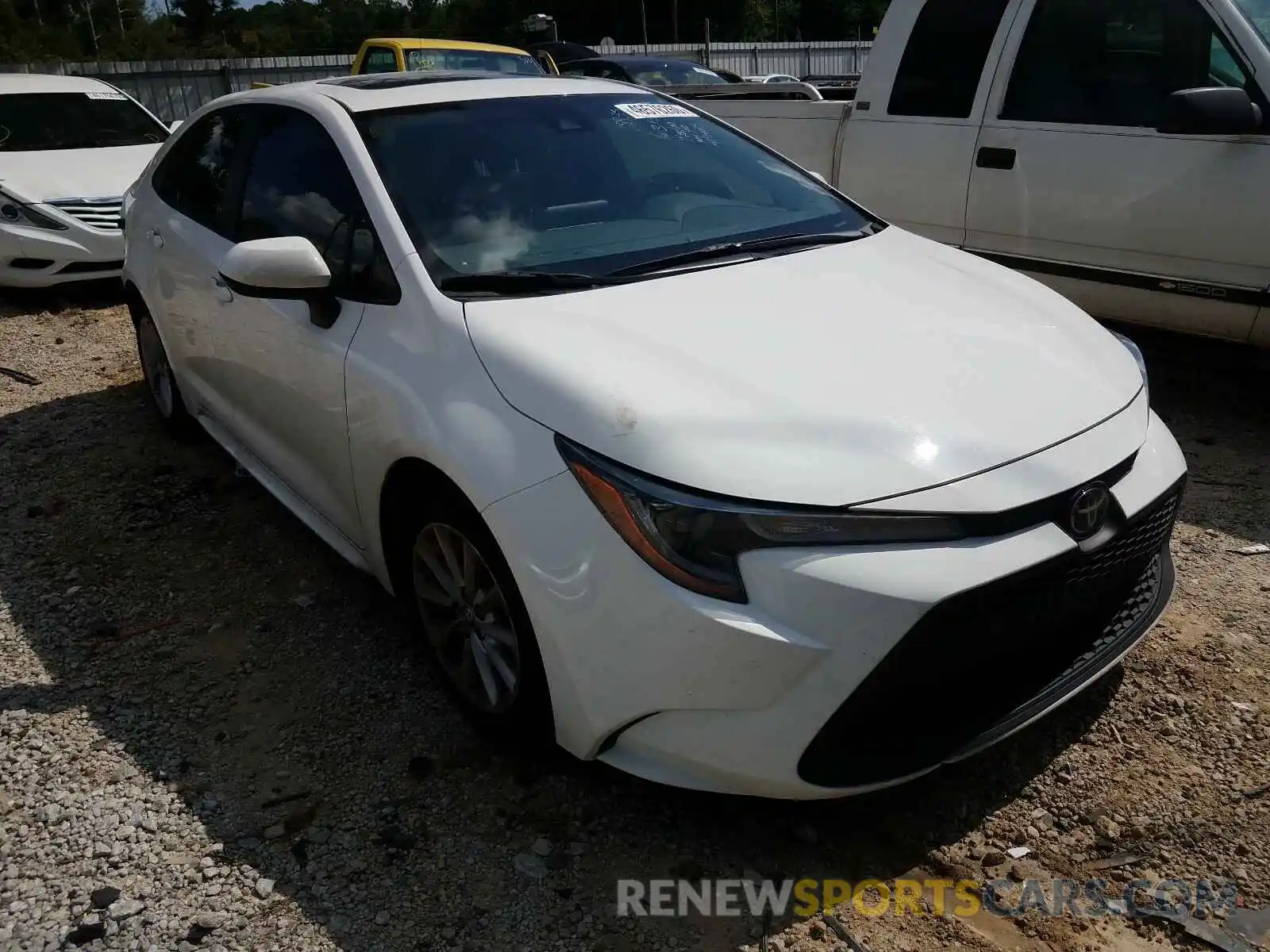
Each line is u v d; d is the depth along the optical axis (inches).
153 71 910.4
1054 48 197.9
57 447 199.9
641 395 92.3
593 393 93.3
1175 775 105.5
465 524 101.8
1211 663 122.2
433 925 90.7
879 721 87.7
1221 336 185.8
